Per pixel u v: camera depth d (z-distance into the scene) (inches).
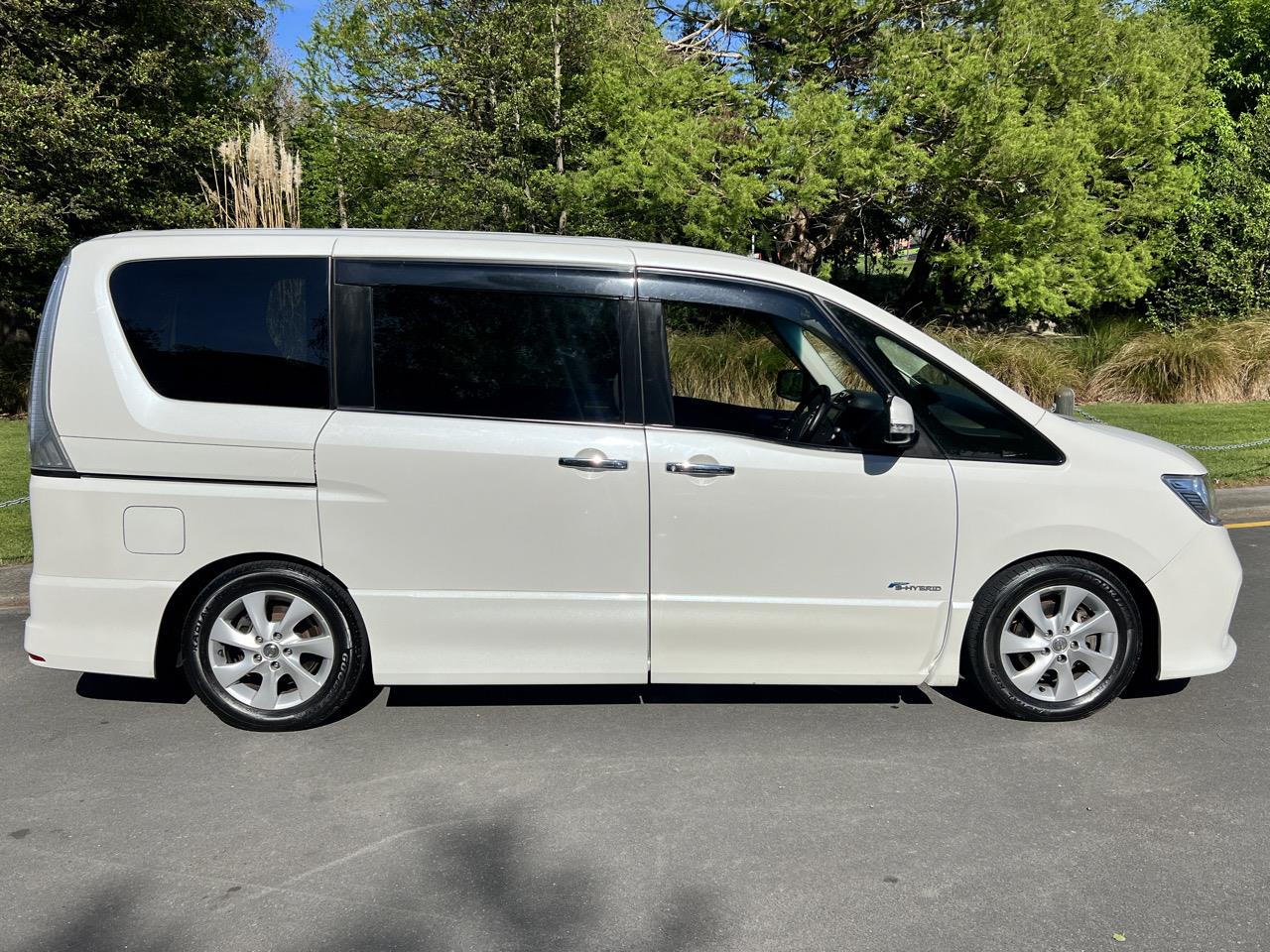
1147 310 670.5
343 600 148.7
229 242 147.9
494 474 144.8
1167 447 159.9
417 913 106.1
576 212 595.8
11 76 506.3
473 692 170.1
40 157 519.2
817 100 534.6
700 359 163.2
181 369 145.7
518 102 564.7
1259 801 130.7
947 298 751.1
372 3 572.4
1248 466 350.6
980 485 148.5
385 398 146.2
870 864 115.8
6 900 108.3
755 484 145.8
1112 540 150.0
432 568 146.6
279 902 108.0
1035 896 109.0
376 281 146.7
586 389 147.6
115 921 104.4
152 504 144.6
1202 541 152.7
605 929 103.3
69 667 147.5
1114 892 109.9
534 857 117.5
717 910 106.6
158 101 593.0
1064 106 595.2
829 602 148.9
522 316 147.6
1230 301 627.8
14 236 509.0
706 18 682.2
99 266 146.4
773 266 154.9
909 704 164.7
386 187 639.8
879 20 608.1
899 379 151.6
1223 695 167.6
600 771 140.1
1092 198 590.9
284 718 152.2
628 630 148.9
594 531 146.2
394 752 146.4
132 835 122.6
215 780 137.3
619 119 587.8
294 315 146.4
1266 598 221.5
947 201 585.9
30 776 138.5
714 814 127.6
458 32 576.1
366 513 144.9
